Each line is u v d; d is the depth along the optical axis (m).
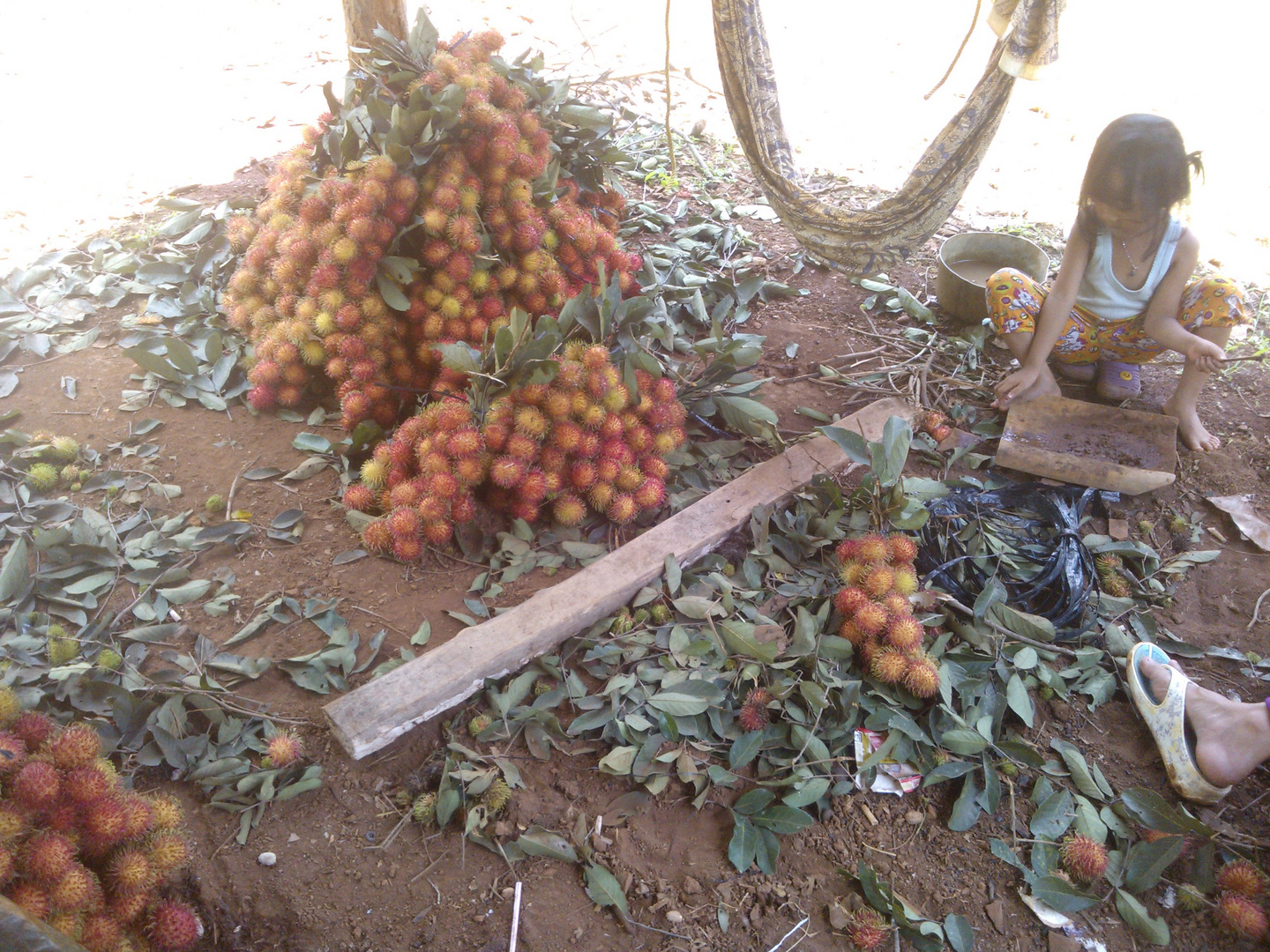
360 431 2.56
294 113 4.74
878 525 2.56
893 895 1.86
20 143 4.31
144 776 1.94
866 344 3.48
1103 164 2.67
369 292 2.73
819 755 2.08
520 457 2.35
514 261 2.90
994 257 3.69
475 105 2.78
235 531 2.44
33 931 1.27
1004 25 2.98
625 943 1.81
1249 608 2.55
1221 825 2.08
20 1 5.91
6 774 1.53
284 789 1.91
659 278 3.58
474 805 1.97
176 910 1.67
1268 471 2.95
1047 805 2.05
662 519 2.67
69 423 2.82
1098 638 2.44
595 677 2.23
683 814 2.03
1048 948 1.87
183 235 3.64
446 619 2.32
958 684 2.23
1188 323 2.92
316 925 1.78
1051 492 2.75
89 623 2.21
